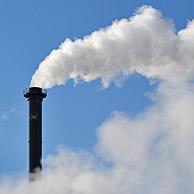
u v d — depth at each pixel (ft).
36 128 155.84
